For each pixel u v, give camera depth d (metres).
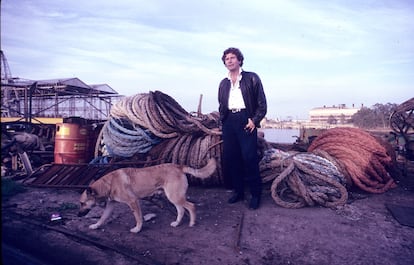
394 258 3.23
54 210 4.62
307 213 4.67
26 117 11.16
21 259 2.94
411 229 4.06
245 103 4.90
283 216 4.53
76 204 4.94
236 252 3.35
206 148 6.20
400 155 9.08
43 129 10.03
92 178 5.60
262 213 4.67
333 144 6.75
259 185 5.04
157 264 3.02
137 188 4.07
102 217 4.08
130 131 6.76
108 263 3.02
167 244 3.54
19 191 5.61
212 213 4.70
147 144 6.66
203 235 3.82
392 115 8.83
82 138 6.95
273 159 5.99
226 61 4.88
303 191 4.90
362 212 4.73
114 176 4.06
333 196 5.14
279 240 3.67
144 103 6.80
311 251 3.39
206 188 6.35
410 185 6.77
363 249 3.44
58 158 6.79
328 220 4.36
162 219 4.41
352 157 6.23
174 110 6.84
